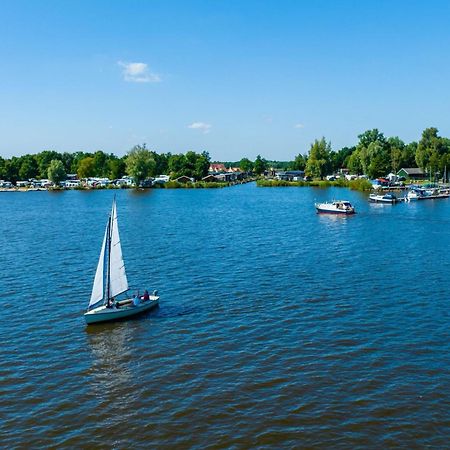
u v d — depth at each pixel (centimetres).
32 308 5241
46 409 3247
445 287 5881
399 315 4906
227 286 6044
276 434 2944
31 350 4169
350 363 3834
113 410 3225
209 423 3064
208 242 9244
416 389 3428
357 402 3272
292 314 4975
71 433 2984
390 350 4066
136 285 6141
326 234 10244
